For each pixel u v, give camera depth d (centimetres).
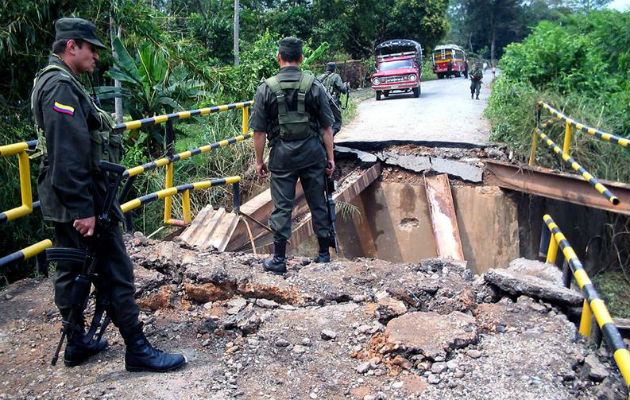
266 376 304
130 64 855
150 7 952
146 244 482
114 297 292
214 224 605
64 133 248
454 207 898
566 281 403
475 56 6353
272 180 434
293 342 337
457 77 3819
